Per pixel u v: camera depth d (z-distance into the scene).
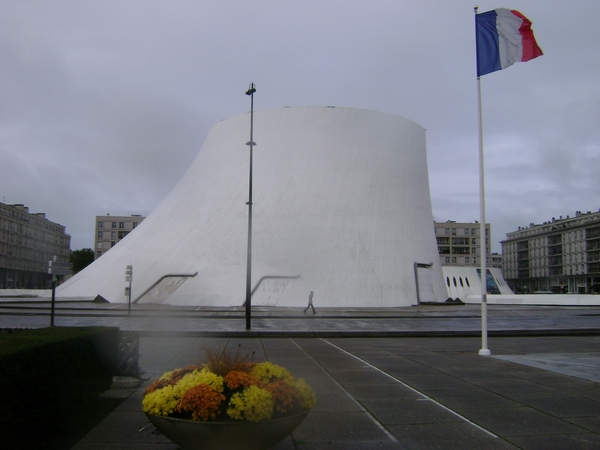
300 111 39.03
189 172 41.75
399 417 6.27
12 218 72.44
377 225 37.09
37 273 81.62
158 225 37.69
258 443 4.30
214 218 36.50
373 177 38.22
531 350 12.95
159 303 32.75
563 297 44.22
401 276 36.62
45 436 5.41
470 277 57.03
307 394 4.71
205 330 17.00
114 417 6.23
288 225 35.69
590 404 6.91
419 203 40.03
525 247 105.00
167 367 9.66
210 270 33.94
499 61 12.57
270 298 33.25
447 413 6.45
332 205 36.72
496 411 6.55
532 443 5.31
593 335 17.62
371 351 12.59
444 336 16.89
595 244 83.75
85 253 86.62
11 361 4.70
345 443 5.32
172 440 4.39
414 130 41.81
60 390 5.77
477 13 12.88
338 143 38.41
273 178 37.41
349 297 34.44
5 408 4.60
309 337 16.47
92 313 23.59
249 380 4.43
